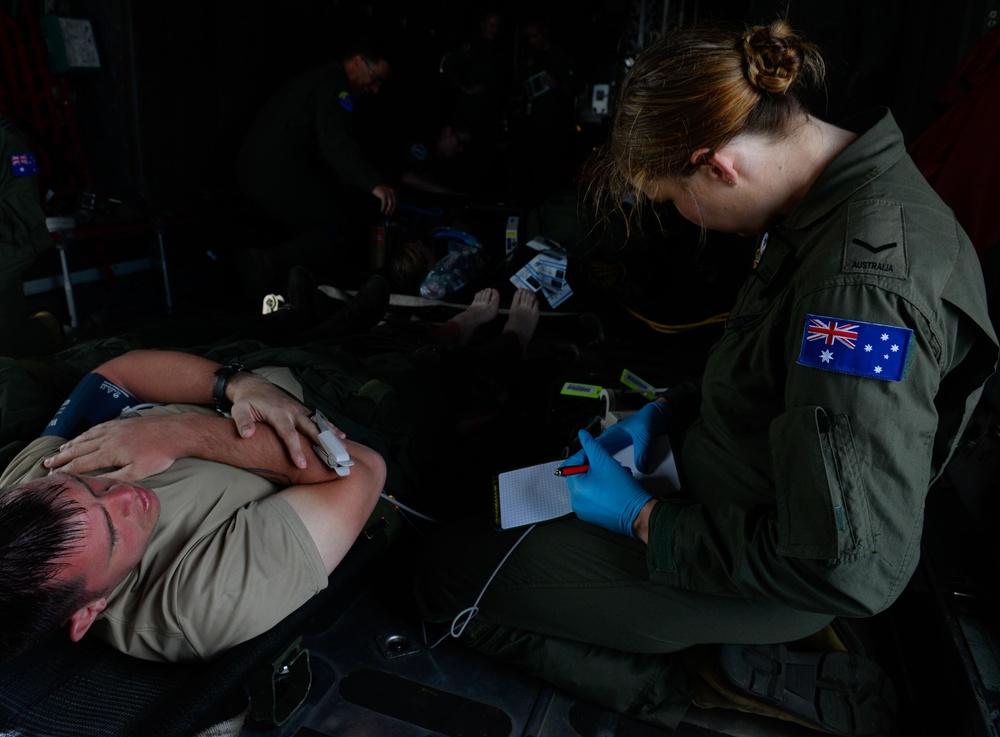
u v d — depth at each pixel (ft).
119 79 15.23
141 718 3.84
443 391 7.66
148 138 15.87
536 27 23.85
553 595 5.58
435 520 6.79
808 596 4.11
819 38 14.06
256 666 4.32
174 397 5.75
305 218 16.34
